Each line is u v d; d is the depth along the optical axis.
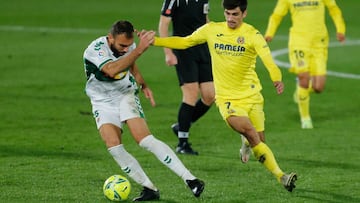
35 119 40.53
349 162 32.38
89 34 71.31
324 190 27.70
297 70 39.94
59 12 84.69
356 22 79.31
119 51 25.17
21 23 77.50
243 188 27.89
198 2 33.88
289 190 26.55
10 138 36.28
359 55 62.62
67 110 42.88
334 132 38.56
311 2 39.97
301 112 39.91
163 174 30.05
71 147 34.66
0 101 44.81
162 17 33.78
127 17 80.88
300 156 33.47
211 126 39.69
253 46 27.02
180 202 25.83
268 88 50.16
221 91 27.75
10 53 61.22
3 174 29.77
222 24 27.50
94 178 29.27
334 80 52.84
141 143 25.42
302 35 40.12
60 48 63.94
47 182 28.62
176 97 47.06
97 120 25.80
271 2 91.69
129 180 29.02
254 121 27.83
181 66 33.91
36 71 54.25
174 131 35.72
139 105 26.05
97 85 25.70
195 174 30.14
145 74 54.09
